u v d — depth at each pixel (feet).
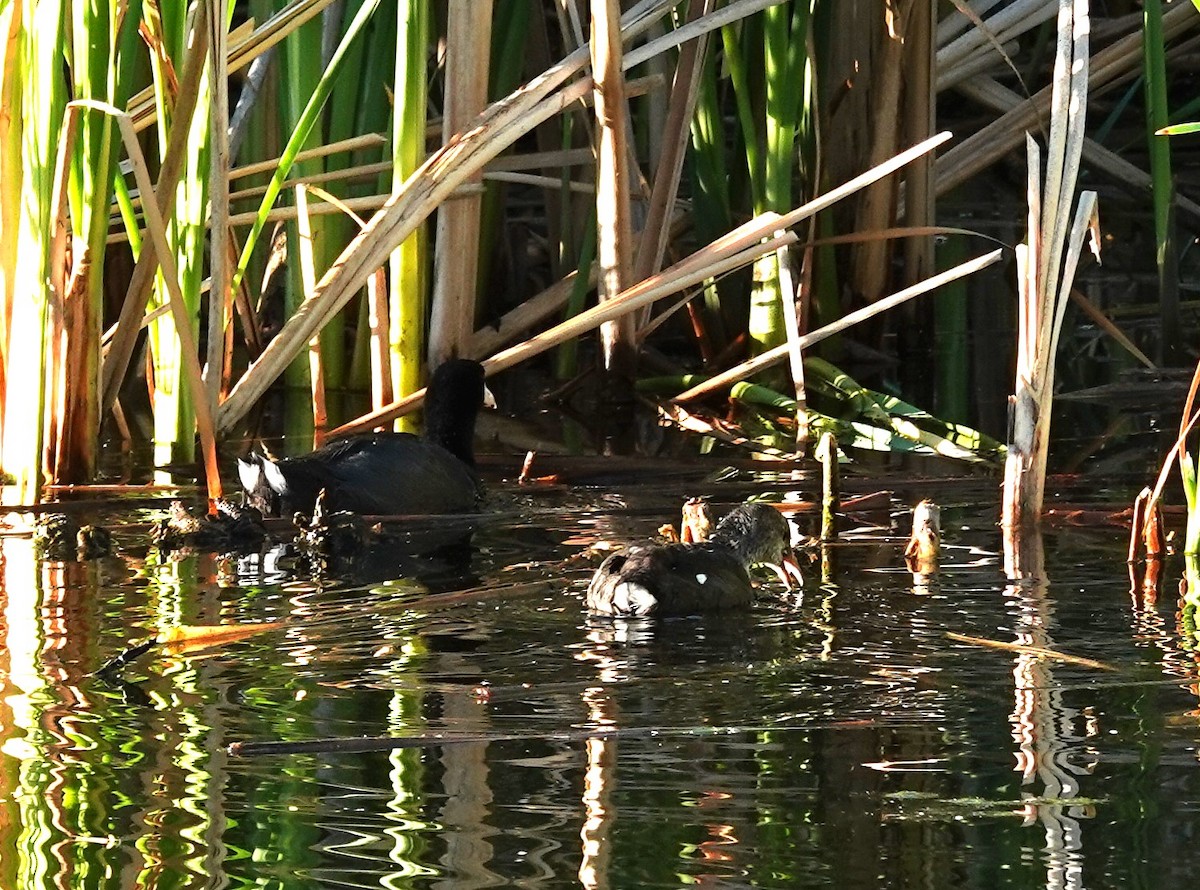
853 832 17.38
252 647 24.77
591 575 30.04
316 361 44.83
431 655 24.22
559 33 62.69
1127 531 33.17
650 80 47.52
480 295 54.49
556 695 22.21
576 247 56.24
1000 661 23.76
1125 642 24.75
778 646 24.72
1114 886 15.97
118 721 21.01
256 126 49.06
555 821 17.66
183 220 39.34
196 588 28.99
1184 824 17.43
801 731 20.62
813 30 50.42
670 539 33.22
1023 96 68.23
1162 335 52.03
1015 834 17.26
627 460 41.39
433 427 40.70
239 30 43.11
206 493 37.70
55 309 37.40
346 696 22.15
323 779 18.89
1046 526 33.78
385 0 47.09
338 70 38.83
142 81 48.62
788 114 47.16
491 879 16.15
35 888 16.01
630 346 48.93
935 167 54.70
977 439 42.91
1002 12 55.26
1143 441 42.60
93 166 36.94
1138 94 75.97
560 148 56.80
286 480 34.65
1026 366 33.42
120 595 28.37
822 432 44.42
